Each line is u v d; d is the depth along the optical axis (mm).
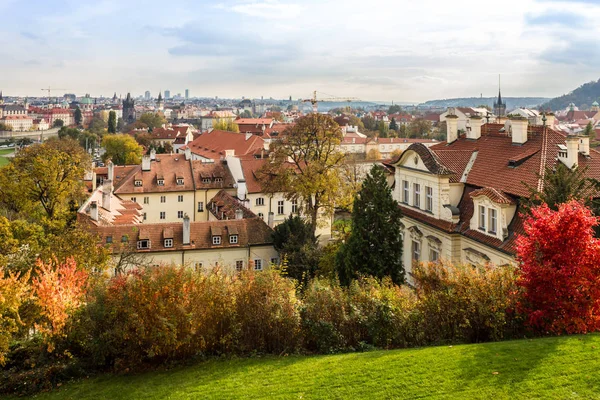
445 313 23172
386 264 37312
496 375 17781
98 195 70750
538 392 16406
